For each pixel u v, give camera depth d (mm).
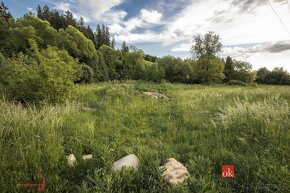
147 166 2904
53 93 6641
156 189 2379
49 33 27500
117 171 2590
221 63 36688
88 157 3301
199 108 7855
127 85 14531
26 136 3527
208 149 3697
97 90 11422
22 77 6297
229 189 2449
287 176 2479
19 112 4395
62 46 26062
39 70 6449
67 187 2406
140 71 32875
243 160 3041
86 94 10008
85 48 27609
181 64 38562
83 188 2262
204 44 37969
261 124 4465
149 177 2574
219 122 5367
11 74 6758
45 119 4188
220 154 3398
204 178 2480
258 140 3846
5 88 6801
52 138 3537
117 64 34594
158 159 3070
